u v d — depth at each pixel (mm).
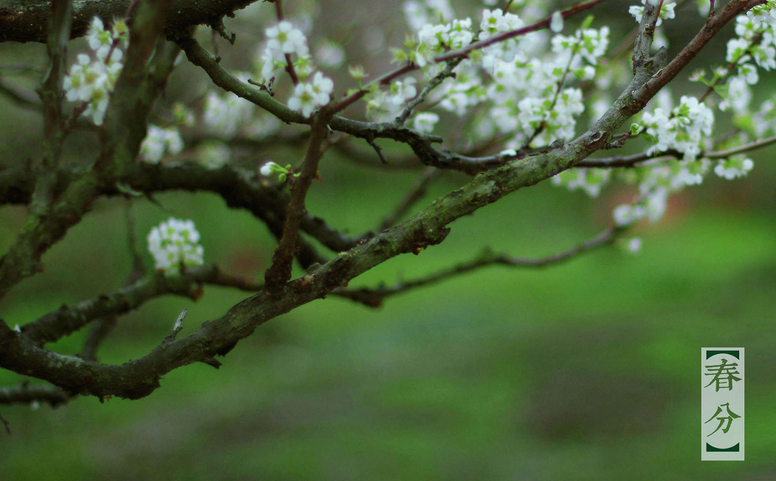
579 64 1543
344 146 2264
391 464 5012
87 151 2463
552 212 13453
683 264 10227
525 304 9422
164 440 5668
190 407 6367
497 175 872
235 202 1586
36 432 5750
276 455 5266
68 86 873
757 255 10242
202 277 1623
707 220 12727
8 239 5926
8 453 5344
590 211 12938
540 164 878
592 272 10570
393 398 6457
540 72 1324
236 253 10250
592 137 901
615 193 12516
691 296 8906
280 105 893
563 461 4805
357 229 12047
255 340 8391
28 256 814
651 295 9281
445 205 870
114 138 813
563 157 887
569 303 9336
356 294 1808
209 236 9898
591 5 840
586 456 4863
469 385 6629
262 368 7559
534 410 5801
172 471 5137
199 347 891
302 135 2215
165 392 6750
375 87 777
